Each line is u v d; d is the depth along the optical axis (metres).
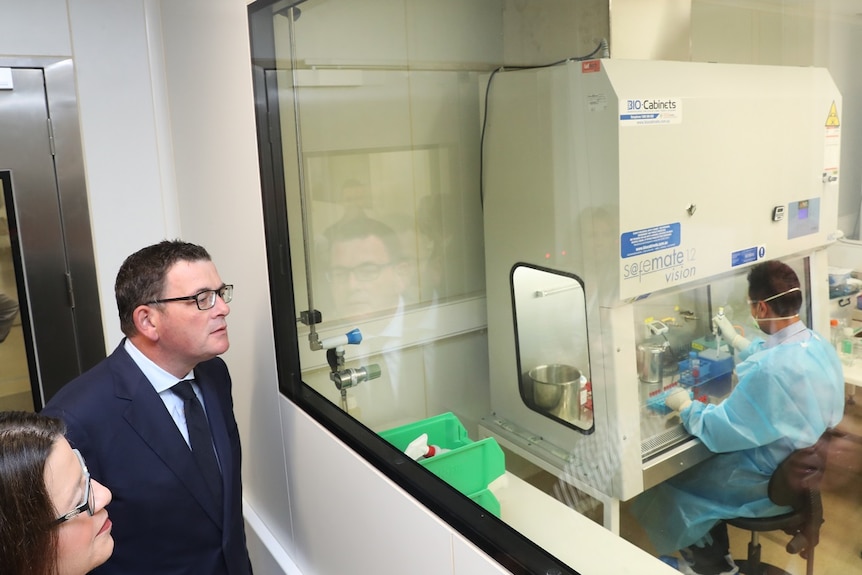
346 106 1.73
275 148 1.71
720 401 1.20
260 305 1.89
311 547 1.86
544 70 1.38
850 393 1.00
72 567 0.86
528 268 1.51
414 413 1.76
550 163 1.40
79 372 2.38
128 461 1.34
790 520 1.13
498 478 1.41
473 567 1.18
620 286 1.28
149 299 1.37
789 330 1.07
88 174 2.31
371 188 1.79
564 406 1.47
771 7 0.95
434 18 1.61
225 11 1.76
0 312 2.24
